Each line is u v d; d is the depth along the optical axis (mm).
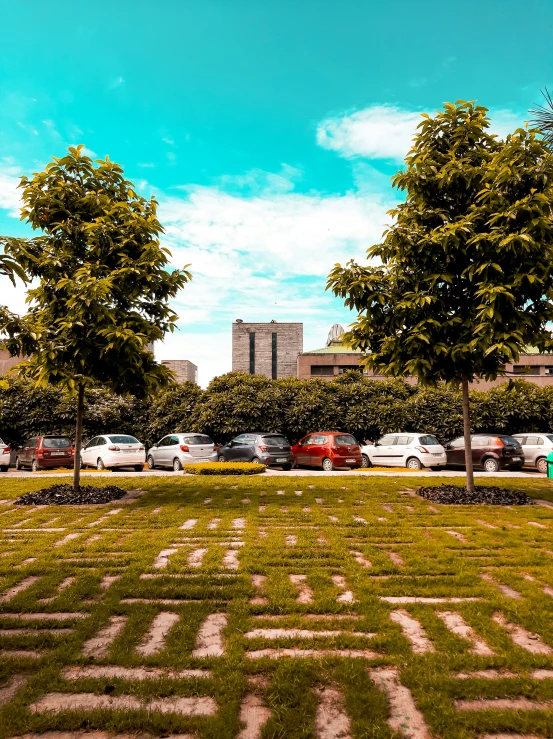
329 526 8031
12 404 25156
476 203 9766
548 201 8258
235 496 11203
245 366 56000
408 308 9477
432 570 5680
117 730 2943
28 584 5414
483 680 3371
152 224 10008
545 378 36031
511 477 15352
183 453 20562
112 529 7984
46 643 3965
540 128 6977
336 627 4238
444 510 9344
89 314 8938
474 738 2852
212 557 6176
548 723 2924
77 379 9680
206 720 2975
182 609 4602
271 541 6977
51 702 3207
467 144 9961
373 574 5621
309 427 26312
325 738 2875
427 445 20922
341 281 9672
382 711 3061
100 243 9633
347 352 39969
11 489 12648
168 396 26938
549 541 7070
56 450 21172
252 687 3361
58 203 9758
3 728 2926
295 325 56594
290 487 12641
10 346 8227
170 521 8422
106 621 4383
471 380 10516
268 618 4453
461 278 9656
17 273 4828
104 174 10297
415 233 9406
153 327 9648
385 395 27000
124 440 20594
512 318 8672
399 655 3729
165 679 3406
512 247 8195
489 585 5219
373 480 14164
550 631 4105
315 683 3404
